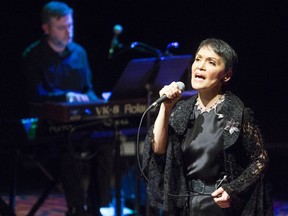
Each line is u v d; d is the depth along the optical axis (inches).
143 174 266.5
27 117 461.7
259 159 252.1
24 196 577.3
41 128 390.6
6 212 408.2
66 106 380.2
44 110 389.4
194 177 259.1
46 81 468.1
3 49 669.9
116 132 402.0
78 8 697.6
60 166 417.4
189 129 259.8
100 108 390.6
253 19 762.2
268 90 807.7
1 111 621.0
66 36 468.4
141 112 400.2
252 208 251.8
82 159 417.7
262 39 772.0
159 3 718.5
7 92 644.1
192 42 733.3
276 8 763.4
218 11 744.3
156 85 393.4
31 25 676.7
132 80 388.5
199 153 255.6
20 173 670.5
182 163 260.1
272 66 791.7
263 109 815.7
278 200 552.1
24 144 398.3
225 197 245.9
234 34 759.7
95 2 700.0
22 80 470.0
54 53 471.8
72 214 420.5
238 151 253.9
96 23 700.7
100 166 442.3
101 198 443.8
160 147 260.7
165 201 259.4
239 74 796.6
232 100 256.8
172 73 394.3
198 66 256.2
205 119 257.6
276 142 801.6
